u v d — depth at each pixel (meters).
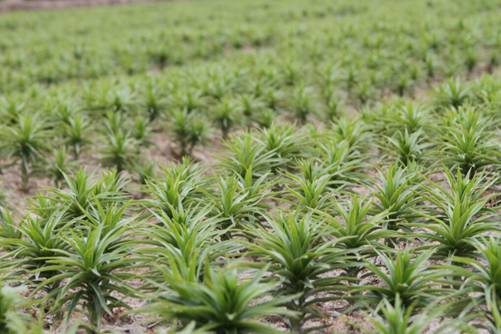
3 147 3.44
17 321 2.00
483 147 2.72
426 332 2.24
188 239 2.23
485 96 3.39
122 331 2.31
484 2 8.00
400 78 4.58
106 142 3.59
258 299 2.39
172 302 2.06
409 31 6.34
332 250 2.17
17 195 3.43
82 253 2.22
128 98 4.12
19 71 6.29
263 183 2.82
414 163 2.67
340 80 4.70
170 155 3.91
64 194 2.58
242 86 4.68
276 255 2.16
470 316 2.05
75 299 2.24
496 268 2.08
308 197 2.50
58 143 3.72
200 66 5.47
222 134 3.89
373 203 2.44
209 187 2.69
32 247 2.33
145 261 2.26
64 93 4.53
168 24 9.38
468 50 5.08
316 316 2.19
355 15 8.58
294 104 4.04
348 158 2.88
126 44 7.09
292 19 8.98
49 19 11.06
